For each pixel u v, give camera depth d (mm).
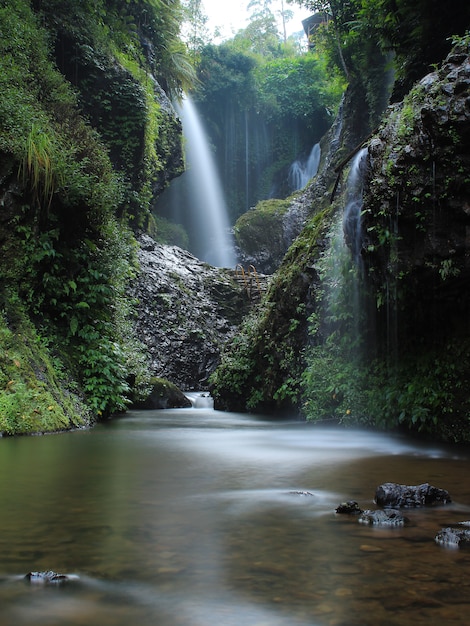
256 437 7391
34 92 10789
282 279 11242
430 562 2283
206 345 18312
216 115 35906
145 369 13219
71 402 8305
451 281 6629
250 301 21000
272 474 4488
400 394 7605
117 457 5344
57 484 3969
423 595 1951
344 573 2162
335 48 21781
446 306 7051
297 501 3449
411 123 6840
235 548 2480
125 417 10602
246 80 36188
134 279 17391
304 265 10539
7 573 2178
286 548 2482
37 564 2279
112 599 1929
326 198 23797
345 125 22453
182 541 2588
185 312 18547
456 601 1899
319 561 2303
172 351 17375
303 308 10320
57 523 2908
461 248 6395
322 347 9625
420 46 10312
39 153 8727
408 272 6879
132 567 2240
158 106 19047
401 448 6359
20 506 3287
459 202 6336
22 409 7098
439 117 6359
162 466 4844
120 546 2514
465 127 6191
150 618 1787
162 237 27234
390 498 3322
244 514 3102
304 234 11484
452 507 3311
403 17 10648
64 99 11820
